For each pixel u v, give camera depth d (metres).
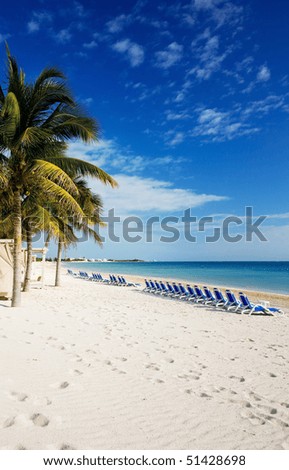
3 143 9.41
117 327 7.60
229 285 28.23
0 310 8.98
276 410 3.56
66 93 9.60
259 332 8.08
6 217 14.62
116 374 4.40
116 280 24.09
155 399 3.68
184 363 5.10
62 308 10.22
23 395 3.50
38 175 9.26
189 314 10.60
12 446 2.57
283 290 24.27
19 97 9.48
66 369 4.43
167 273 49.47
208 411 3.46
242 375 4.70
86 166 9.54
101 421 3.09
